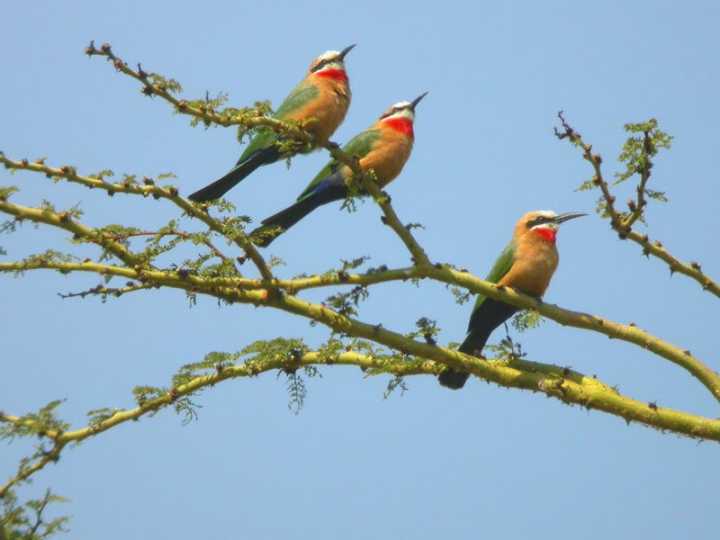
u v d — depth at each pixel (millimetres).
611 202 11578
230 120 11352
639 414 11898
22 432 10781
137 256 11320
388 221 12125
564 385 12125
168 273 11469
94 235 11141
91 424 11203
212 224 11391
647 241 11938
